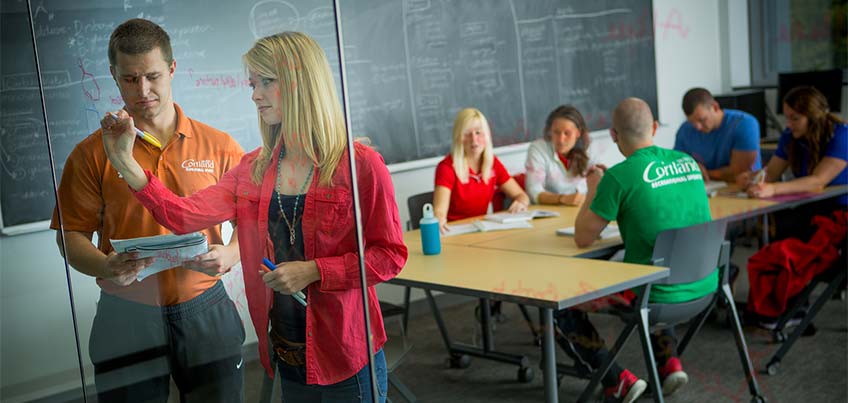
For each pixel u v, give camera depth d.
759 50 5.91
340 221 1.07
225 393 1.10
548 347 2.07
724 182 3.64
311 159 1.05
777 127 5.54
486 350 3.10
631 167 2.44
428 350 3.38
